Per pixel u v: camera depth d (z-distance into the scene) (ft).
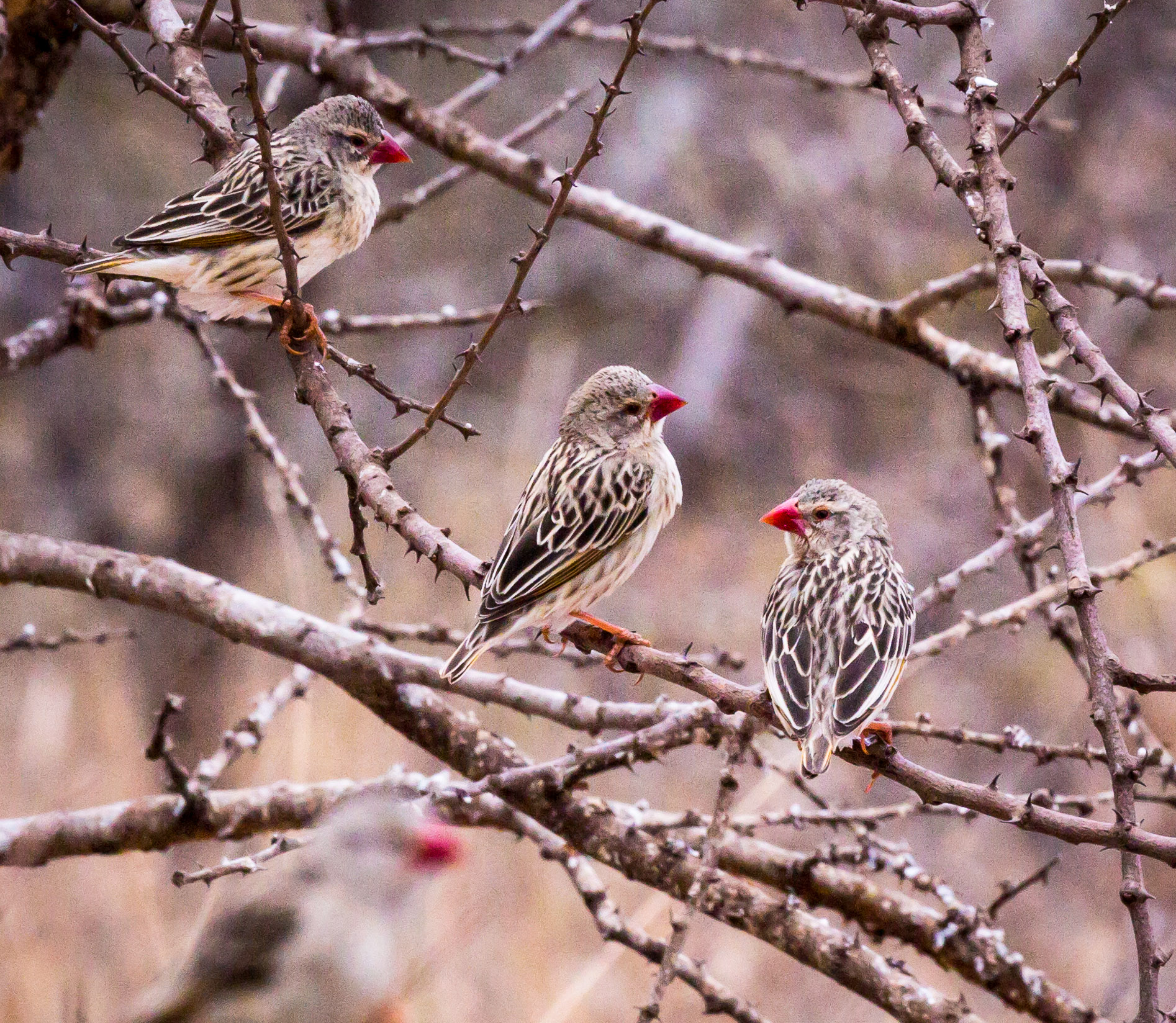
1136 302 59.93
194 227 28.14
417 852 17.81
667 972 20.77
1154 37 62.28
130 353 64.34
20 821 25.55
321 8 61.82
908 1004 23.40
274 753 43.04
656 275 65.87
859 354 66.44
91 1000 33.71
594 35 33.76
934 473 63.31
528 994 39.96
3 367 29.32
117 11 29.58
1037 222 62.34
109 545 62.03
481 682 24.47
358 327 30.32
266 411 63.98
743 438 65.46
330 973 17.21
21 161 29.43
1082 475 58.08
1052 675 57.62
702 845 24.00
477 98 33.06
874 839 25.09
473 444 64.39
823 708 20.13
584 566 25.25
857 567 23.62
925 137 21.31
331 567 27.48
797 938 23.99
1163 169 62.34
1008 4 62.90
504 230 67.51
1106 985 45.03
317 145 30.14
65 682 49.34
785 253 63.72
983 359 29.94
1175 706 50.39
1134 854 16.98
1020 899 52.06
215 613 25.52
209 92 29.04
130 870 36.91
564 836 24.39
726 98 65.16
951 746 56.59
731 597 62.64
